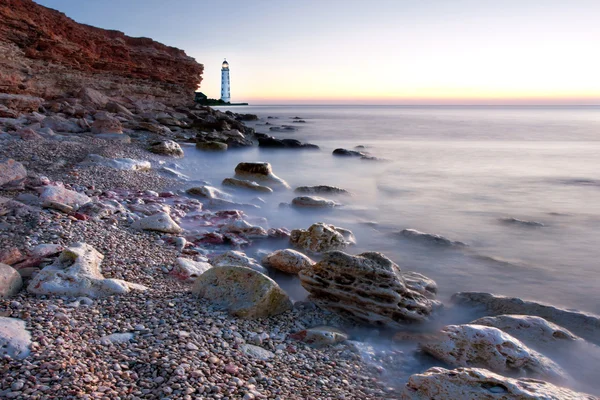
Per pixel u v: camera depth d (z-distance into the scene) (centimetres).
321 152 2800
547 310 670
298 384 467
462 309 713
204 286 641
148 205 1116
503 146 3322
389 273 663
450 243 1021
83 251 696
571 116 10500
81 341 477
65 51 3097
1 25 2473
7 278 577
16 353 429
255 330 570
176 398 398
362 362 538
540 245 1037
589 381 525
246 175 1653
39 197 976
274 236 1011
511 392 409
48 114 2456
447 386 431
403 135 4462
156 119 3172
